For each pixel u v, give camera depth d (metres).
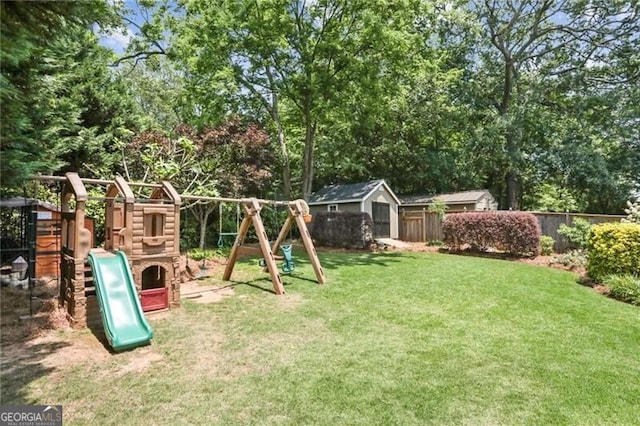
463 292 6.69
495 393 3.09
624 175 18.84
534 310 5.57
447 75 18.33
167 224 5.45
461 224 12.48
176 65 15.85
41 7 2.57
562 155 18.55
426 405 2.89
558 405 2.91
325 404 2.89
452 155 20.77
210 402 2.90
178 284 5.54
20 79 3.35
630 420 2.73
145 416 2.70
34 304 5.27
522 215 11.23
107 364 3.56
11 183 3.18
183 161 10.16
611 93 18.75
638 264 6.77
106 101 11.95
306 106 14.39
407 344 4.19
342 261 10.42
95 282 4.36
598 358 3.83
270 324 4.86
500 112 21.31
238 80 14.15
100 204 8.97
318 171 20.50
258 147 12.50
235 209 12.30
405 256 11.66
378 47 12.59
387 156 20.11
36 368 3.43
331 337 4.41
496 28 20.39
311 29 13.30
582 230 11.04
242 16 12.45
